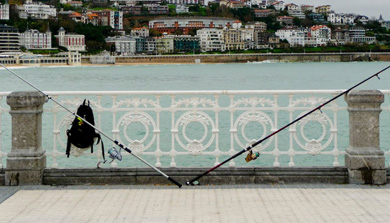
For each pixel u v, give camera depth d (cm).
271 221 640
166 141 2569
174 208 695
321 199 732
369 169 802
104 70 19362
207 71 17900
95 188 796
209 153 825
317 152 827
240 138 2591
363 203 711
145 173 820
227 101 4716
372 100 793
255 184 816
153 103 820
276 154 826
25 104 803
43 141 2569
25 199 741
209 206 703
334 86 9762
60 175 820
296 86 9894
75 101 828
